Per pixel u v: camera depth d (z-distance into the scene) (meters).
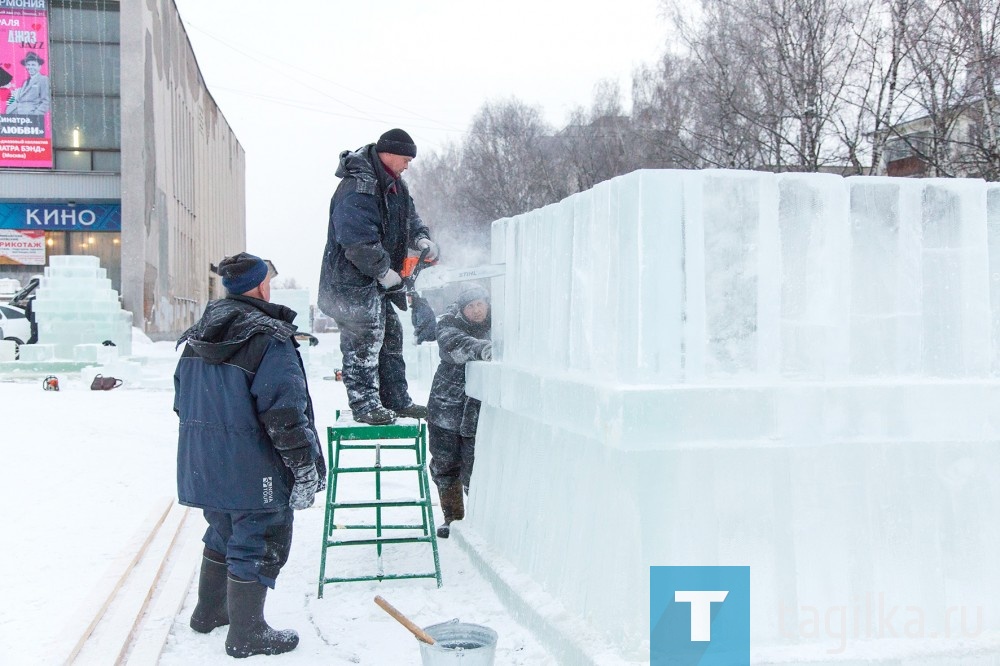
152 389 14.67
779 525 2.95
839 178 3.07
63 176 33.03
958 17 14.30
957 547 3.07
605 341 3.15
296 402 3.27
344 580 4.02
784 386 2.89
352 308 4.35
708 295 2.94
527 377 3.75
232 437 3.28
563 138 34.66
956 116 14.56
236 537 3.35
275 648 3.34
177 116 39.41
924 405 2.99
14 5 32.19
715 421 2.82
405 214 4.62
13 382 15.90
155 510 5.32
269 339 3.30
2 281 24.83
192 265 43.94
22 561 4.26
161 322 35.16
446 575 4.29
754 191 2.98
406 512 5.85
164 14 36.28
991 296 3.21
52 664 3.00
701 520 2.88
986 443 3.12
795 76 17.89
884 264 3.12
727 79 19.25
